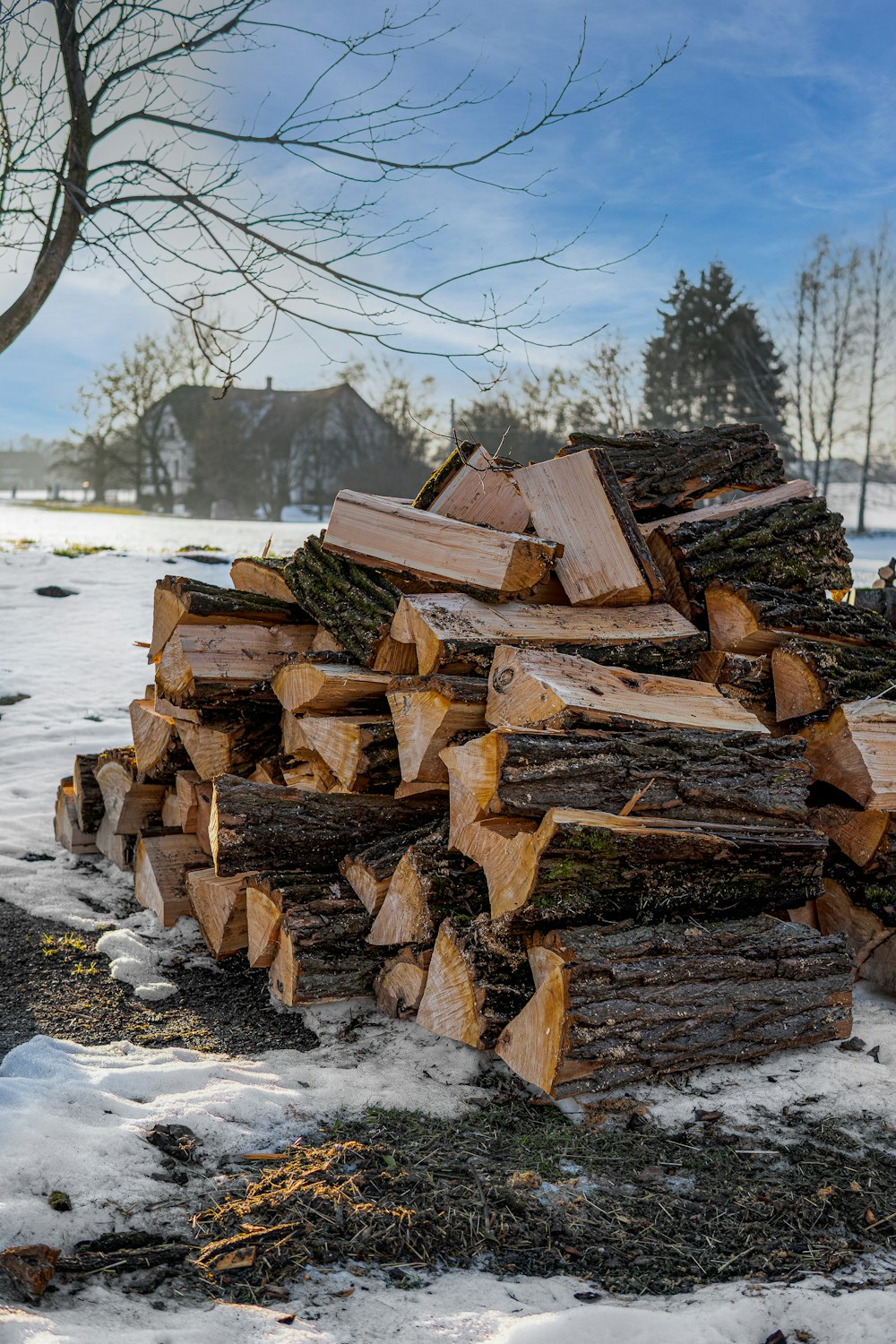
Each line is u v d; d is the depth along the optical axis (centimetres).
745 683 477
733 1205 296
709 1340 232
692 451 552
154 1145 309
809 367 4416
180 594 518
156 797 586
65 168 807
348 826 462
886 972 459
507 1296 252
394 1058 389
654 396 5606
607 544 460
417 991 407
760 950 383
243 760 523
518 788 362
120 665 1125
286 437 7369
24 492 12575
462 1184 300
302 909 428
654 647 457
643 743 387
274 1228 273
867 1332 236
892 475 4778
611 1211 290
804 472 4662
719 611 483
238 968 478
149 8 709
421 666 435
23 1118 307
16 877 586
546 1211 289
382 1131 330
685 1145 329
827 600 513
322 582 502
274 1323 233
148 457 7912
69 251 846
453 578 455
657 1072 360
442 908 402
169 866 533
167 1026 416
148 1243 263
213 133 671
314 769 496
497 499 507
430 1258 267
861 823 455
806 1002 387
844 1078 373
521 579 447
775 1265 268
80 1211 270
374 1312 242
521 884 362
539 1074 346
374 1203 287
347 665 477
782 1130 339
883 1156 325
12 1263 243
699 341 5478
